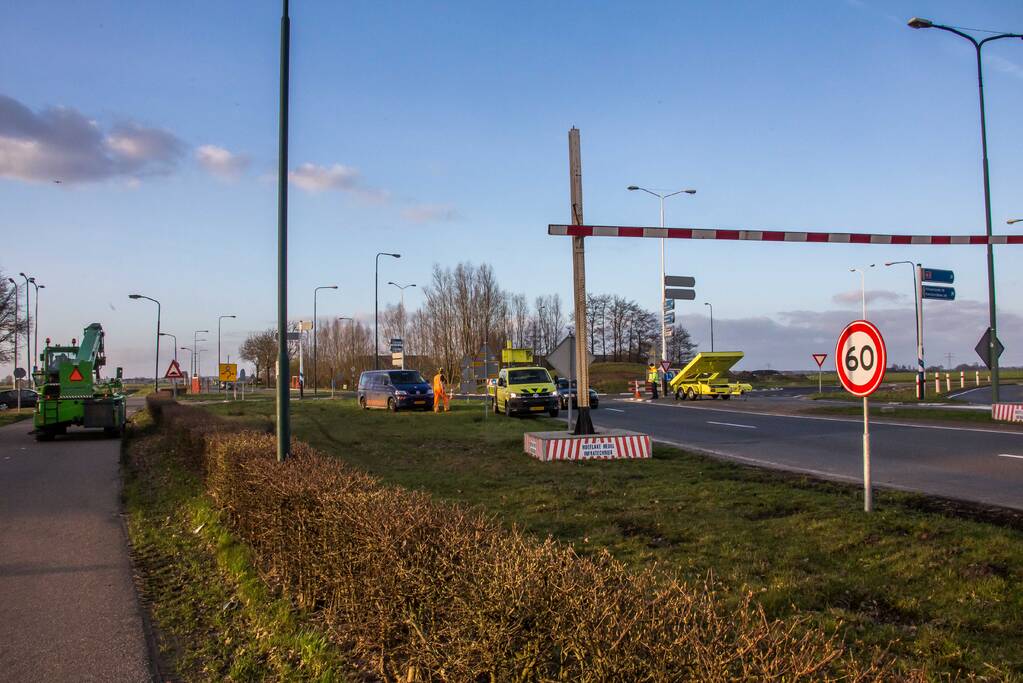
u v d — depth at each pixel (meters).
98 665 4.90
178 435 16.92
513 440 18.92
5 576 7.16
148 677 4.70
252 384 106.19
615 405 38.47
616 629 2.63
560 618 2.76
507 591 3.00
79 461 17.92
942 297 33.09
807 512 8.07
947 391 42.69
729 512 8.34
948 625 4.70
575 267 15.11
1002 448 14.55
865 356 7.93
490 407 37.62
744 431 20.67
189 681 4.65
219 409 37.12
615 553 6.73
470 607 3.08
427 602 3.45
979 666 4.05
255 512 7.07
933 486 10.09
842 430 20.02
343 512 4.67
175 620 5.82
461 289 65.88
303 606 5.53
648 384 48.94
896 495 8.91
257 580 6.45
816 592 5.35
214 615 5.87
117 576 7.14
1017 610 4.88
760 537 7.05
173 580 6.99
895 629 4.65
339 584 4.72
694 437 19.17
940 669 4.03
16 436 26.61
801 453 14.91
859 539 6.75
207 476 10.95
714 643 2.50
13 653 5.11
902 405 29.02
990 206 22.02
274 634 5.12
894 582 5.55
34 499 12.09
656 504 8.97
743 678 2.38
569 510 8.80
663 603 2.86
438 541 3.85
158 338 60.06
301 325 46.41
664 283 41.66
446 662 3.13
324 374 94.12
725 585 5.61
